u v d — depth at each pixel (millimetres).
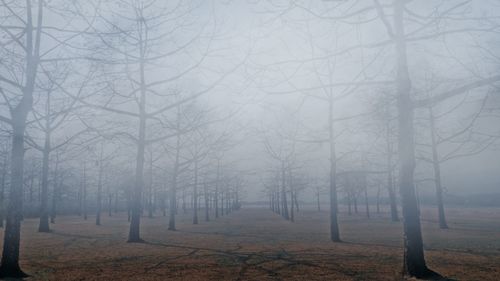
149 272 9023
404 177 8750
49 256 11820
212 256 11602
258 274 8664
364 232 20406
